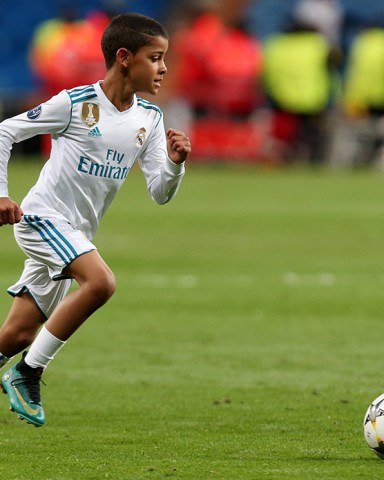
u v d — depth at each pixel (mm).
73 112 21406
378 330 33938
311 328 34219
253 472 18781
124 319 35438
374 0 100875
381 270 45844
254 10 103125
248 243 53125
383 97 93250
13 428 22719
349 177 86438
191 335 33031
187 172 87938
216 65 89688
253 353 30609
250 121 91125
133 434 22078
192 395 25797
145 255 49125
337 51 91250
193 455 20219
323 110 92438
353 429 22469
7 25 97250
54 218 21578
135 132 21922
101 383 27031
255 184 80625
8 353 22391
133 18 21484
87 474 18750
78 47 90438
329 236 55625
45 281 22141
